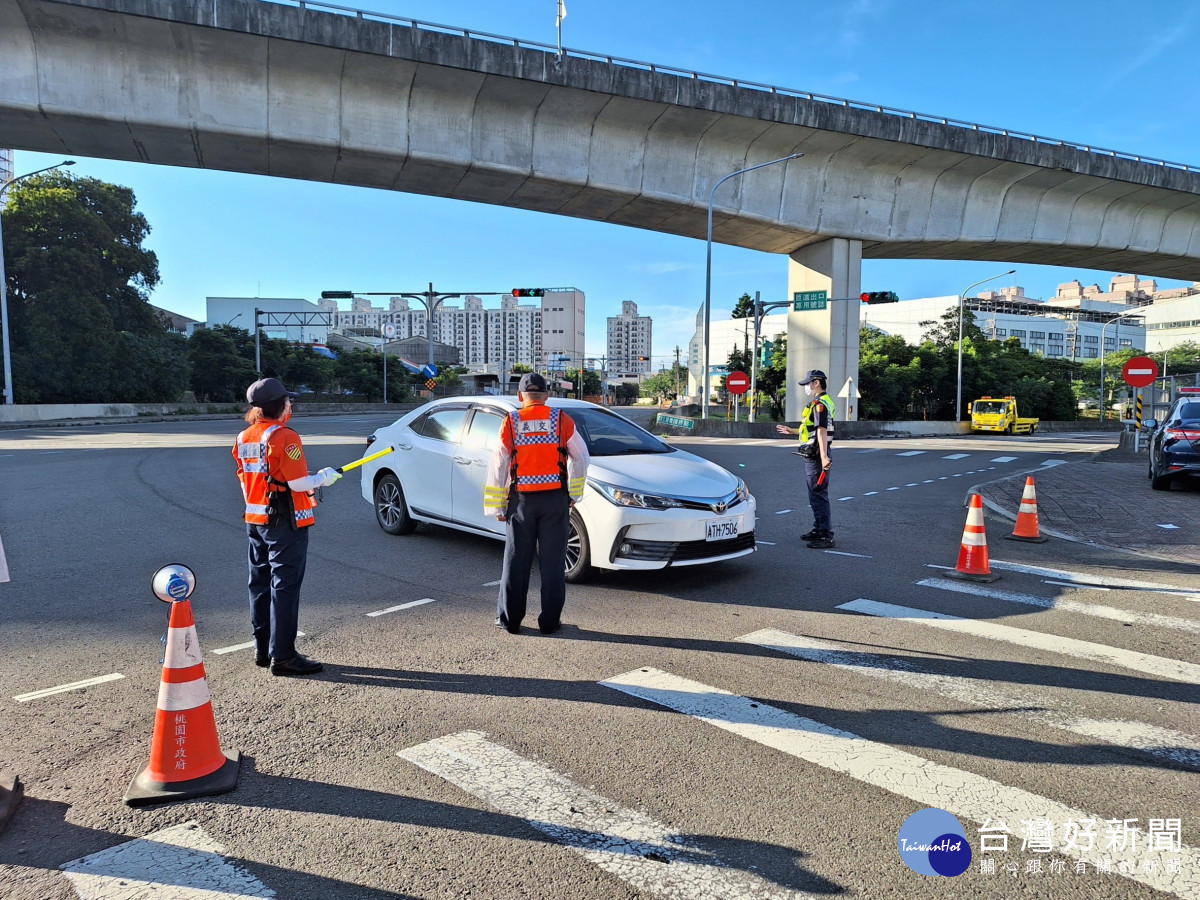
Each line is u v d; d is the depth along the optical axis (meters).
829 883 2.44
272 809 2.88
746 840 2.68
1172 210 36.28
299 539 4.23
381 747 3.39
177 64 21.34
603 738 3.49
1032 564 7.23
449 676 4.25
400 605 5.63
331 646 4.73
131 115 21.23
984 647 4.79
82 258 37.28
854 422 34.06
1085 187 33.44
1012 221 33.66
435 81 23.34
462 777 3.12
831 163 30.53
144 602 5.62
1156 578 6.68
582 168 26.50
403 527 8.09
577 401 7.63
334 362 70.81
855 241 32.38
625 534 5.85
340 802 2.93
